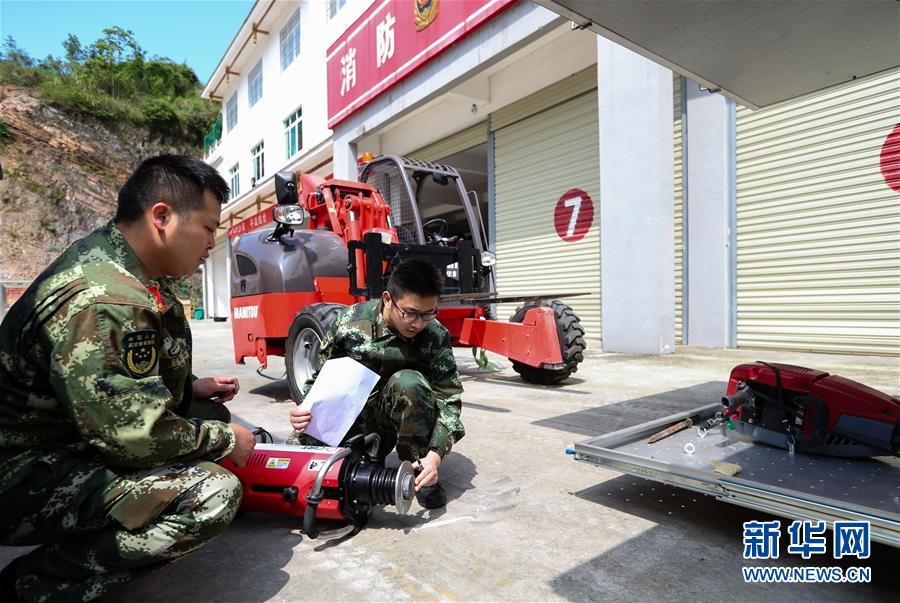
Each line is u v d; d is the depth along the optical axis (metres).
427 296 1.72
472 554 1.56
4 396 1.17
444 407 1.93
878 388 3.72
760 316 6.26
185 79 39.00
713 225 6.54
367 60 9.70
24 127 26.84
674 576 1.42
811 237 5.83
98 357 1.13
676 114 6.84
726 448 2.00
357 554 1.58
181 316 1.46
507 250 9.36
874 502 1.48
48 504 1.15
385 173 4.88
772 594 1.33
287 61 15.77
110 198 27.94
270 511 1.74
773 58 2.44
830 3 1.99
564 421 3.10
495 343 3.78
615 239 6.27
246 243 4.32
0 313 7.13
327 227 4.58
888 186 5.28
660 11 2.04
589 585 1.38
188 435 1.25
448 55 7.92
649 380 4.37
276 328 3.91
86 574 1.18
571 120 8.08
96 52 38.97
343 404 1.73
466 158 10.83
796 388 1.91
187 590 1.40
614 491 2.04
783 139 5.98
